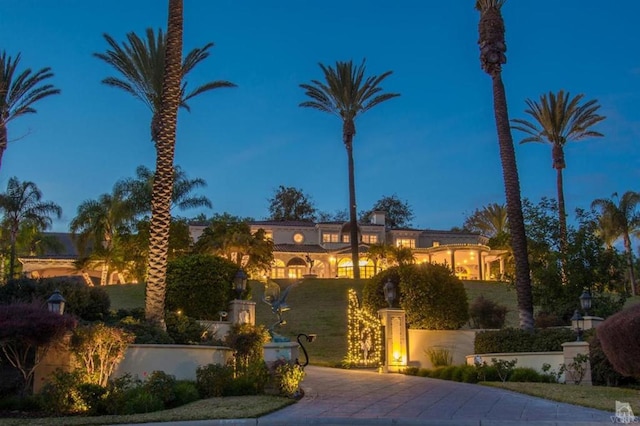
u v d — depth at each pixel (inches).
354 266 1827.0
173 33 782.5
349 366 983.6
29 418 431.8
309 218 3592.5
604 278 932.0
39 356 513.0
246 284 1001.5
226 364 622.2
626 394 530.0
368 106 1921.8
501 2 957.8
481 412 439.5
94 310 704.4
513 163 898.7
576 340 718.5
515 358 746.2
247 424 400.2
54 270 2384.4
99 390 470.3
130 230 2095.2
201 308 924.6
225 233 1801.2
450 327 928.3
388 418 411.2
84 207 2102.6
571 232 967.6
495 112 925.8
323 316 1475.1
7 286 679.1
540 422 388.5
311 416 424.2
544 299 955.3
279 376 546.0
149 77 934.4
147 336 621.3
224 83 932.6
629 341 487.2
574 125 1544.0
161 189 740.7
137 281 2023.9
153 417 419.5
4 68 1315.2
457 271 2373.3
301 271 2461.9
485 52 936.3
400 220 3644.2
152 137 1027.9
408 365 901.2
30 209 2005.4
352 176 1888.5
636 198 2281.0
